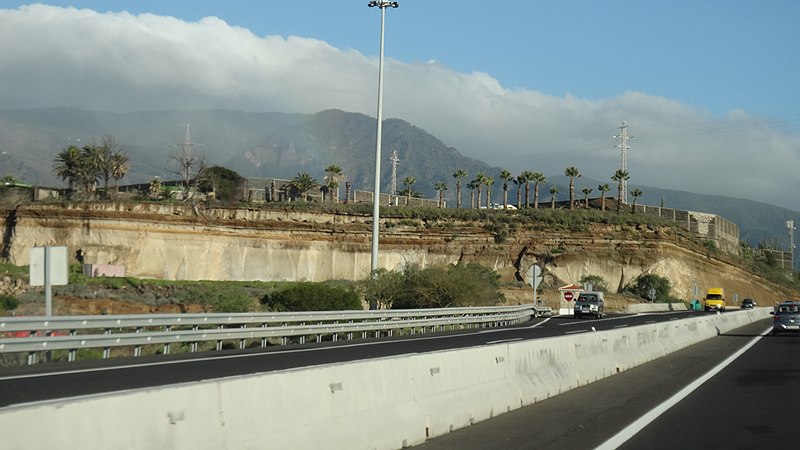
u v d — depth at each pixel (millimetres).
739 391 18828
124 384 17094
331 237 100938
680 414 14969
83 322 23781
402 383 11547
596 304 67625
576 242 112438
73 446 5984
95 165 104938
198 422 7324
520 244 111562
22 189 98062
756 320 74188
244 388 8062
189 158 117562
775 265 155750
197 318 28125
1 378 18422
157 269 88875
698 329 41156
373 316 39344
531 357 17109
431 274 56000
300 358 24750
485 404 14008
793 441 12188
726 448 11602
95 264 84500
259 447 8023
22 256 85500
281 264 96750
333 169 129000
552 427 13266
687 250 117938
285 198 118312
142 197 101250
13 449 5500
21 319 21672
